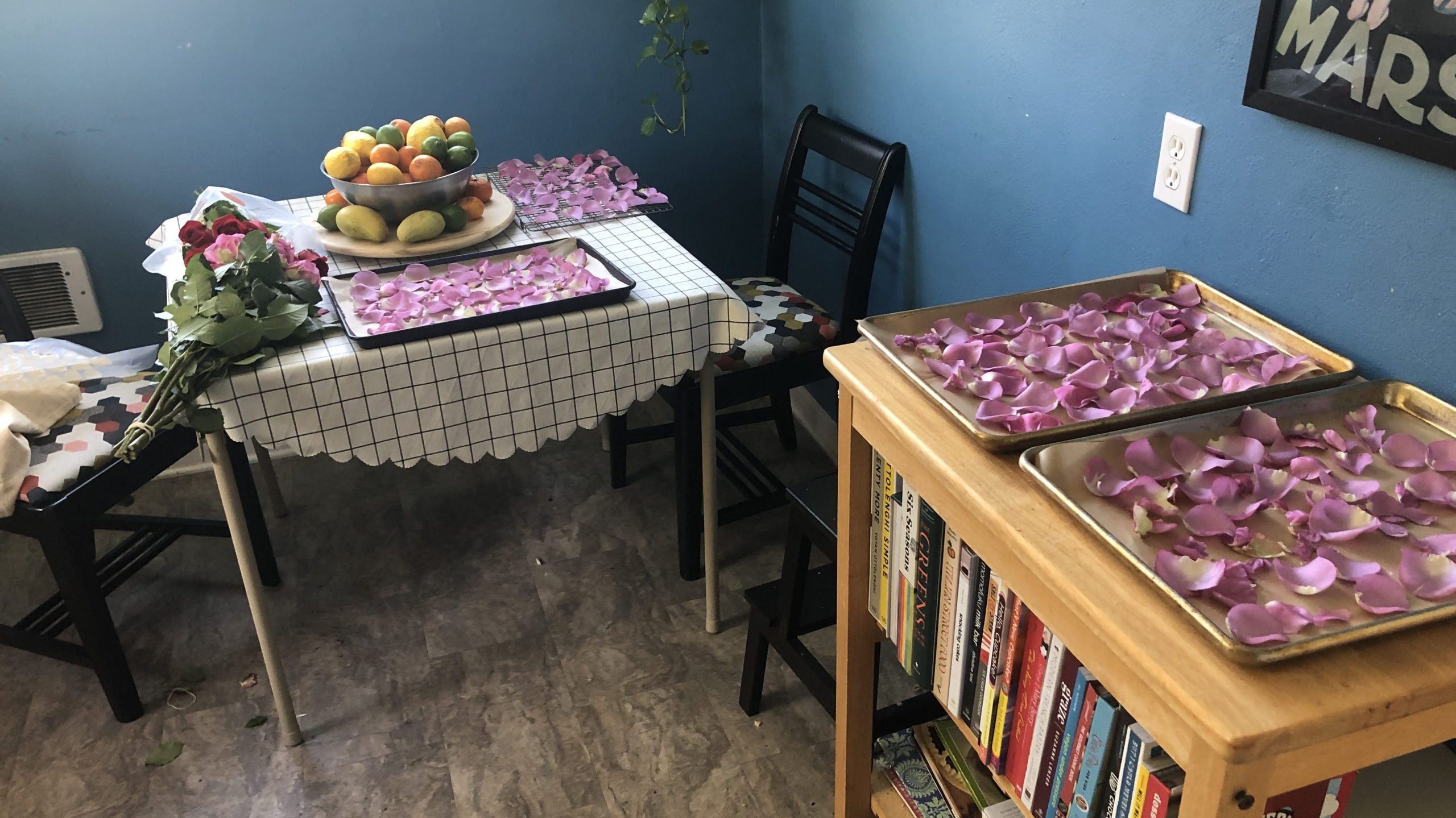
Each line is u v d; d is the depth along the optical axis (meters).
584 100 2.54
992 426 1.09
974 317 1.33
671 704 1.90
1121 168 1.47
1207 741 0.77
